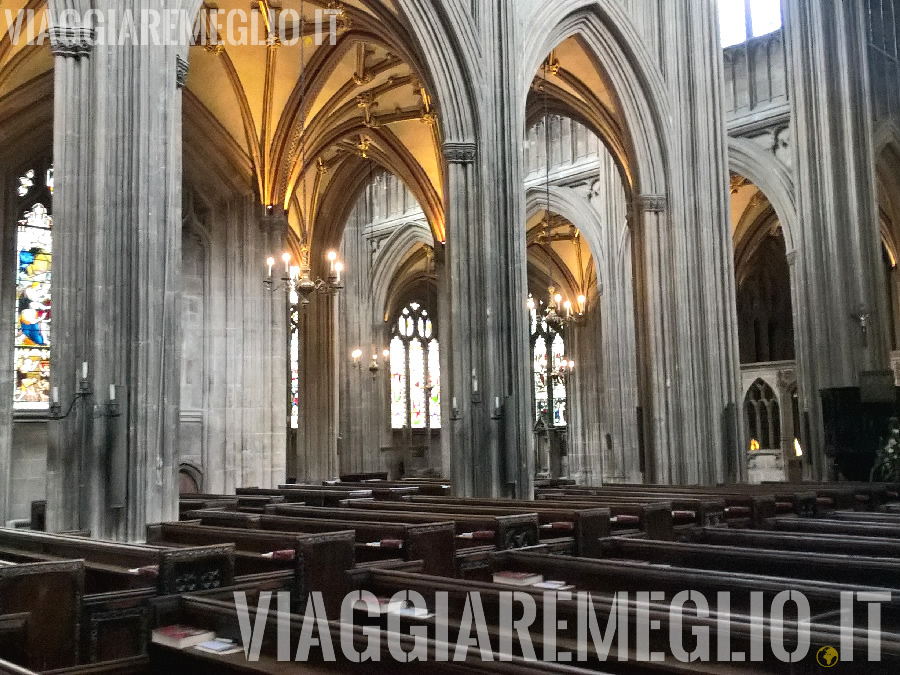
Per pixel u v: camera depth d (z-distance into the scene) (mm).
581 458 37594
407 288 43469
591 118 23516
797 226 26250
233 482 22062
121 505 11070
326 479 27656
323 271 28531
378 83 23391
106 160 11719
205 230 22516
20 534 9164
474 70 16922
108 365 11414
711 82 21938
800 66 24422
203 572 6824
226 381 22344
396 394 43031
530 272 41312
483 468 15969
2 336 20344
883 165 28250
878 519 11281
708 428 20531
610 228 31438
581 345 38219
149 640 5359
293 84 22078
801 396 25172
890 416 21531
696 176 21312
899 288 32812
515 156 16953
